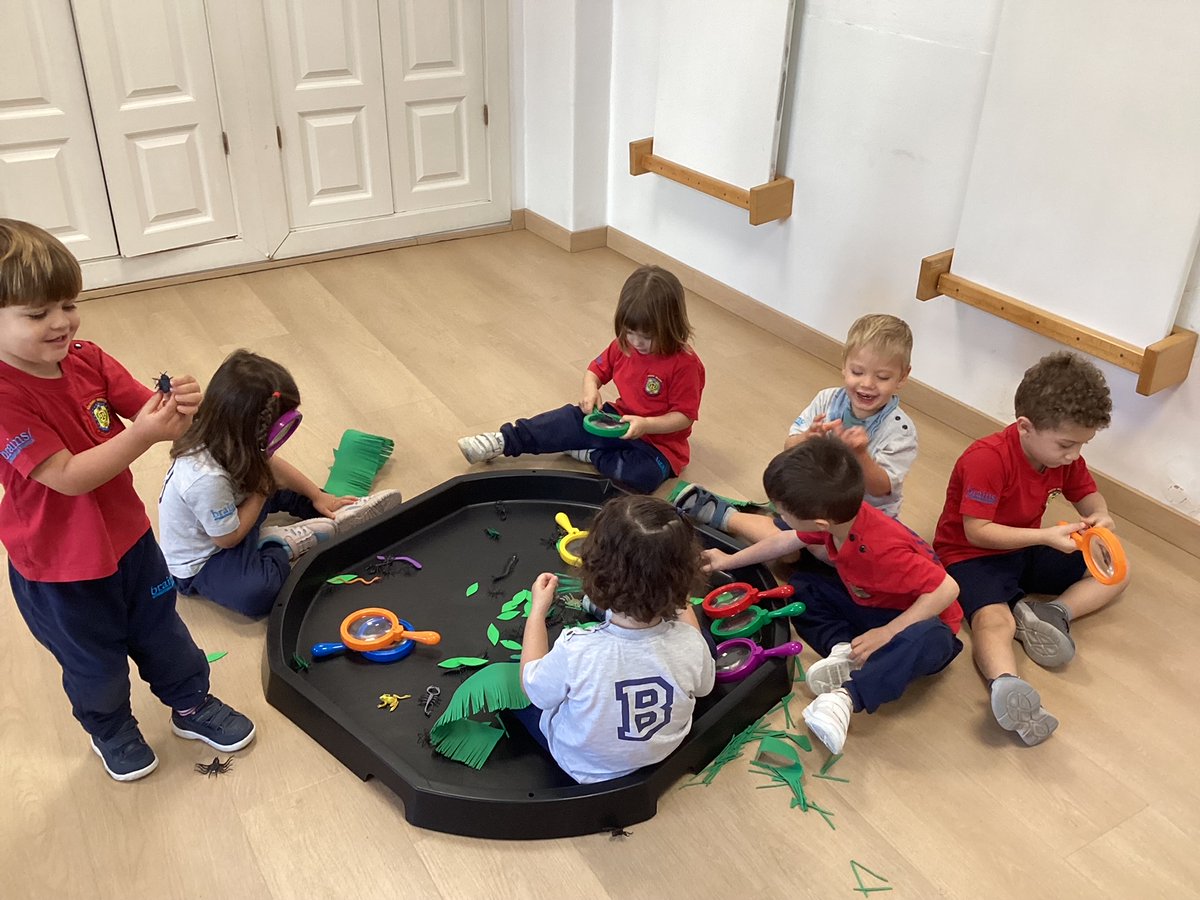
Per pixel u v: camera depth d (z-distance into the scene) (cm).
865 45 272
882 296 293
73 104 315
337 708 172
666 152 345
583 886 153
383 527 218
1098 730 186
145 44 319
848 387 211
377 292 354
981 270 255
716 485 251
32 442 132
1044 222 238
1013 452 201
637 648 151
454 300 350
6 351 131
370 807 165
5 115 308
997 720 179
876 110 276
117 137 325
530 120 396
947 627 184
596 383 254
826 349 315
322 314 336
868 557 184
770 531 219
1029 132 234
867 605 196
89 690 156
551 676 154
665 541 145
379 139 374
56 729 178
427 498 225
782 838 162
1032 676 198
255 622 202
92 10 306
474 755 169
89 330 319
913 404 291
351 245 385
